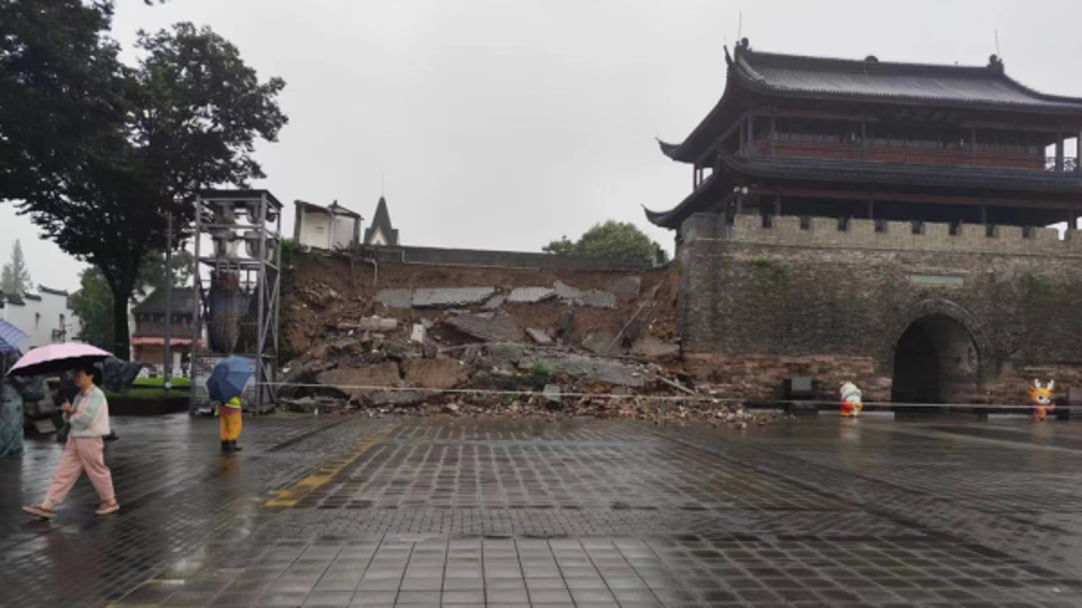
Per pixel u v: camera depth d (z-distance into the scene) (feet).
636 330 95.55
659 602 17.80
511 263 103.24
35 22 50.78
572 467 39.60
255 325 70.13
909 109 98.89
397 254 100.58
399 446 47.34
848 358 94.63
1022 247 99.60
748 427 70.90
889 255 97.09
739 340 93.20
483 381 78.59
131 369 69.41
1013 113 100.22
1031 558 22.65
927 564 21.71
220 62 91.30
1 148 55.47
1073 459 49.16
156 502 28.89
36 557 21.07
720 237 94.94
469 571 19.93
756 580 19.71
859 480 37.93
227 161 94.68
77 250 89.56
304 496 30.22
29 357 26.55
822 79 110.42
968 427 77.10
